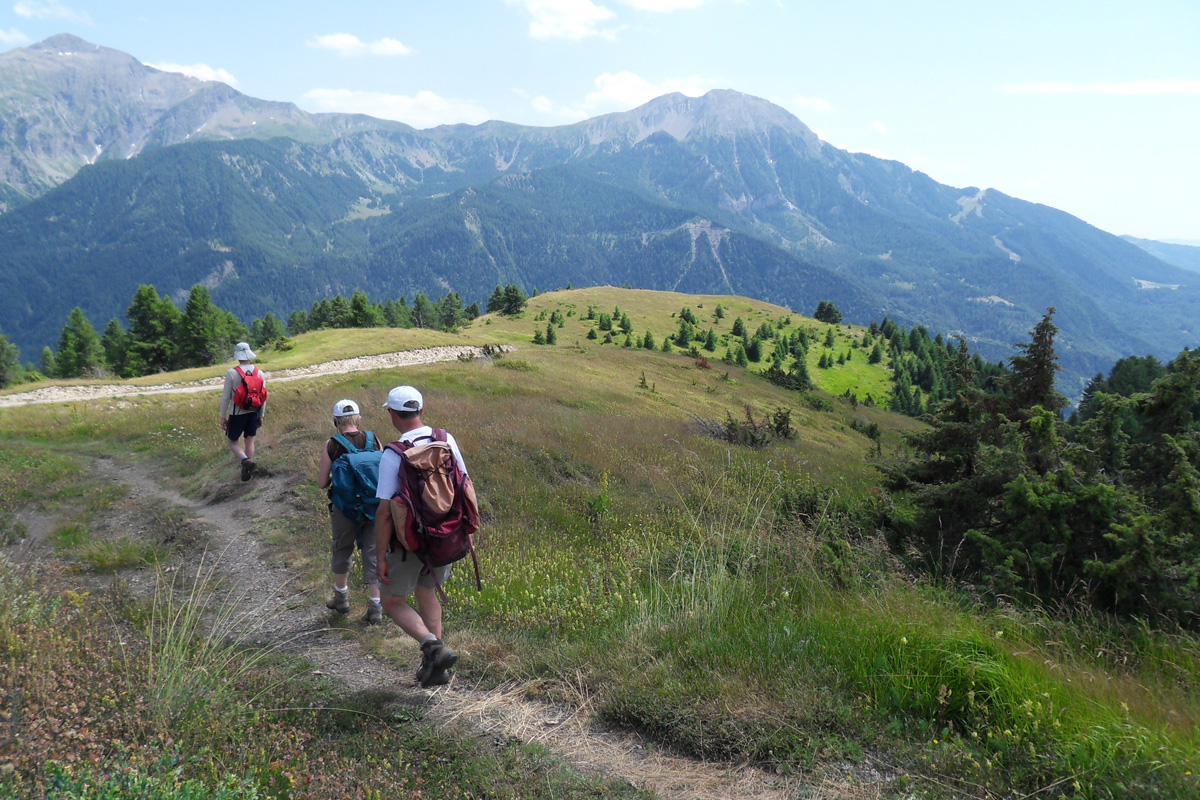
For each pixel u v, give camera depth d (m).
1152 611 4.26
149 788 2.27
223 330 85.62
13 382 84.38
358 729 3.44
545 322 115.75
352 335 57.66
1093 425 6.25
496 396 23.88
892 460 10.12
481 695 3.90
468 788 2.87
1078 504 4.79
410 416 3.91
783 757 3.07
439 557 3.75
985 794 2.72
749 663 3.77
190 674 3.54
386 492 3.71
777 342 113.94
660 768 3.09
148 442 14.36
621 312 119.94
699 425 22.42
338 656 4.57
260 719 3.25
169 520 8.01
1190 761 2.65
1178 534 4.45
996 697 3.21
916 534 6.45
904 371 109.56
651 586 5.74
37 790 2.17
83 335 88.00
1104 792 2.58
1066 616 4.32
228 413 9.16
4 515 8.55
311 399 17.58
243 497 9.05
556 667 4.12
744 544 5.96
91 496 9.54
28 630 3.54
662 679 3.72
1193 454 5.52
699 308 141.88
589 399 28.64
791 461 17.12
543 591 6.00
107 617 4.81
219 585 6.06
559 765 3.08
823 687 3.51
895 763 2.98
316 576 6.21
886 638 3.75
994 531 5.99
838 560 5.21
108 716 2.92
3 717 2.63
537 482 11.45
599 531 9.44
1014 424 6.41
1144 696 3.28
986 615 4.37
